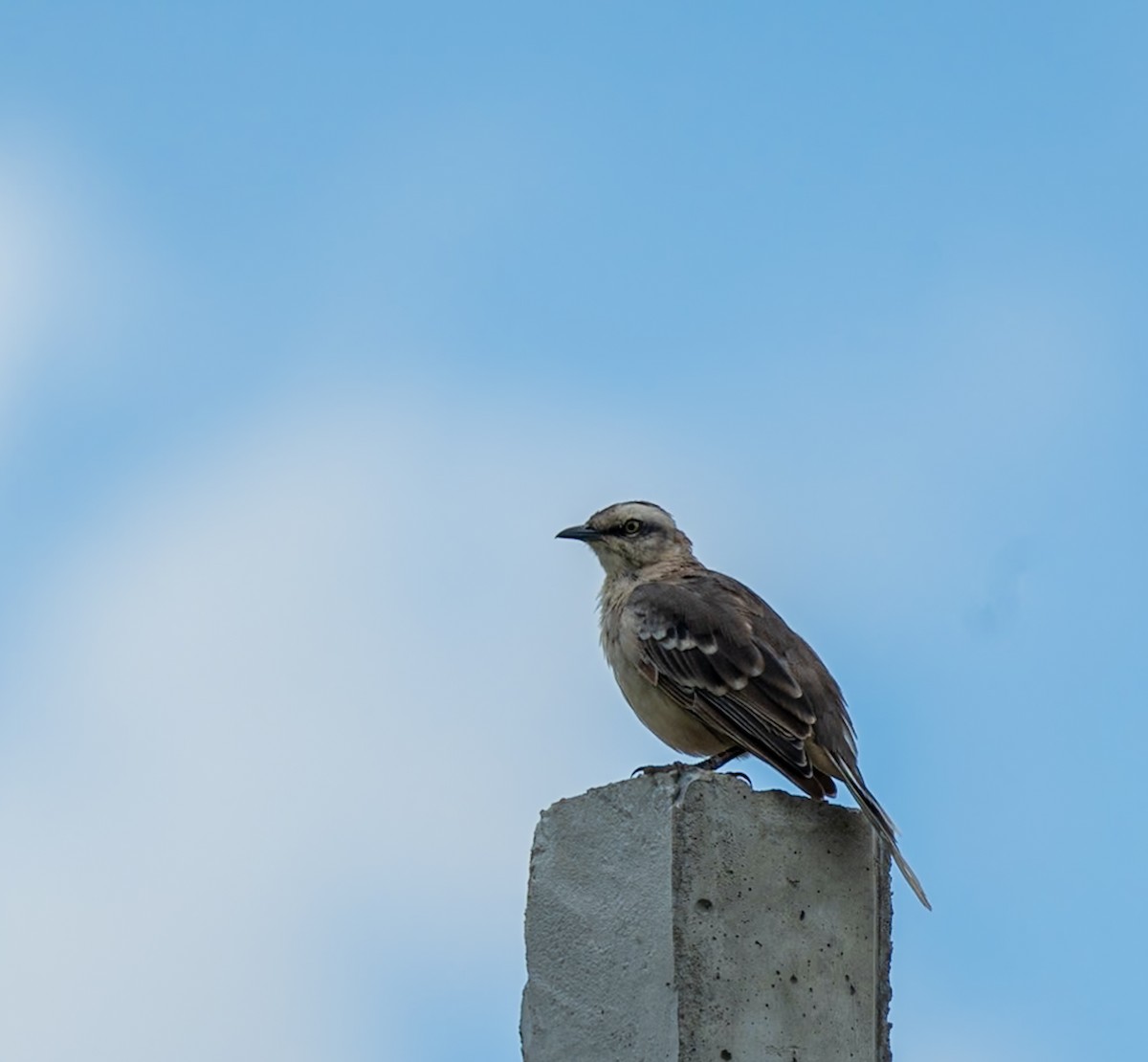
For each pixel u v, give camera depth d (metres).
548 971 12.27
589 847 12.43
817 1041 11.89
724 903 11.95
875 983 12.38
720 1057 11.53
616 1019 11.88
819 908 12.23
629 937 12.01
